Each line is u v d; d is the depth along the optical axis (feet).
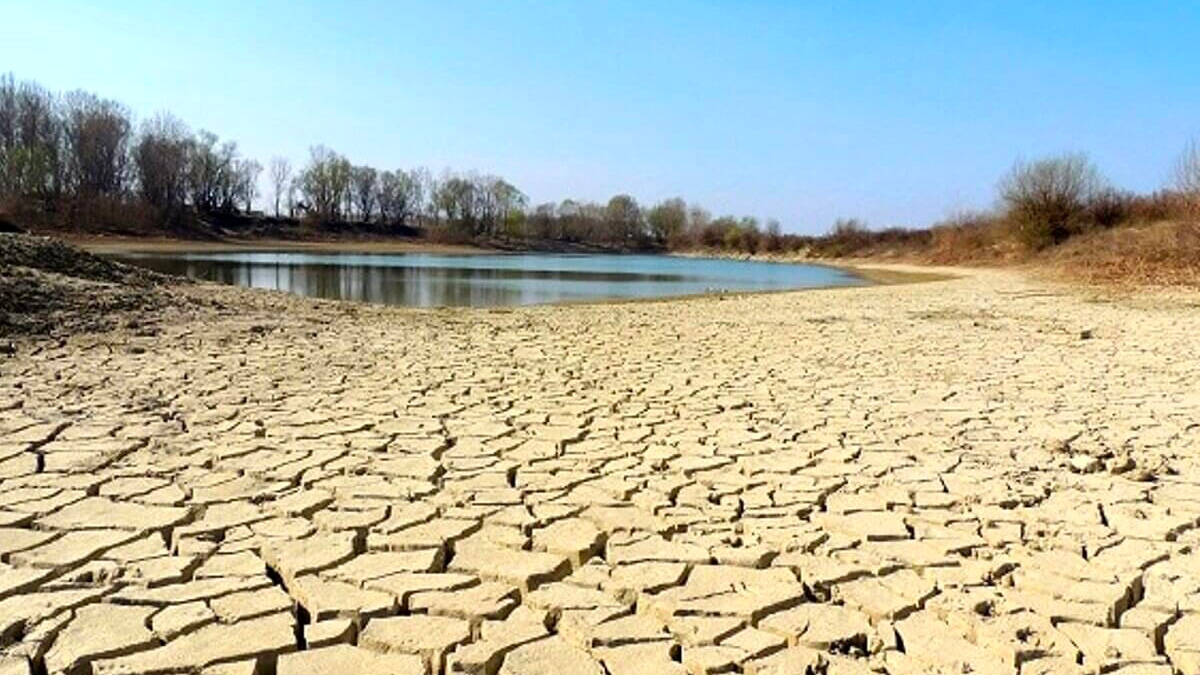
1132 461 14.78
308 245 187.73
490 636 8.59
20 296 31.83
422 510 12.20
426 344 31.12
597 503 12.67
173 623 8.69
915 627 8.81
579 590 9.68
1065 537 11.28
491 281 95.66
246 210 204.13
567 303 60.70
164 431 16.33
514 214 242.58
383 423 17.54
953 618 8.97
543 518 11.96
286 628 8.67
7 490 12.69
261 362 25.14
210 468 14.03
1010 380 23.89
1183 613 9.10
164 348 27.12
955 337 35.27
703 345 32.35
